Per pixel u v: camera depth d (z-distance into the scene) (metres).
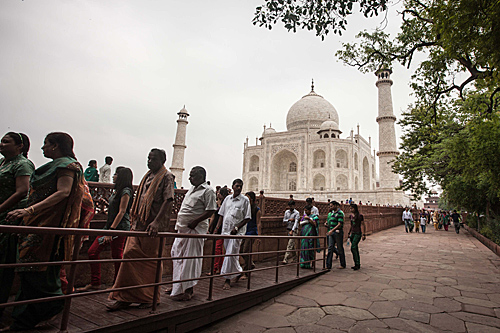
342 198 41.81
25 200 3.49
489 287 6.45
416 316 4.61
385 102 40.62
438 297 5.64
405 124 25.39
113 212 4.82
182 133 50.94
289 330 4.02
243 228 5.85
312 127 56.97
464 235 21.19
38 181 3.26
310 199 9.30
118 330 3.11
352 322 4.32
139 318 3.32
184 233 4.34
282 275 6.74
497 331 4.09
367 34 11.75
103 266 5.61
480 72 8.71
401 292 5.93
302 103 60.62
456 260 10.08
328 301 5.31
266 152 54.62
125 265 3.73
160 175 4.19
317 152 53.25
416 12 10.22
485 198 19.05
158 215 3.73
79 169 3.46
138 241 3.88
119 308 3.68
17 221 3.24
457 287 6.42
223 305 4.43
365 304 5.16
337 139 49.12
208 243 7.40
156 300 3.59
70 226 3.34
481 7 5.40
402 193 39.06
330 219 8.64
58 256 3.25
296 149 51.53
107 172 9.96
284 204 10.58
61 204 3.27
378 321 4.38
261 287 5.30
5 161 3.48
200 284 5.41
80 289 4.64
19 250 3.04
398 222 30.58
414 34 10.71
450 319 4.51
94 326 3.05
